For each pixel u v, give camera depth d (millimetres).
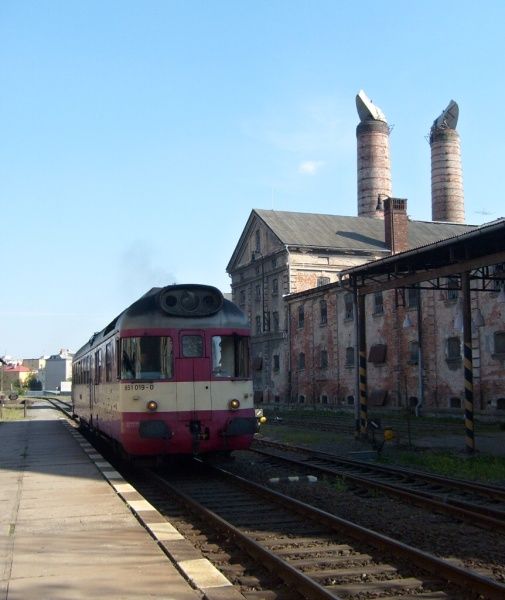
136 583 5891
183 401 13016
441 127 71750
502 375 29562
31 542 7375
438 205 71438
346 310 41156
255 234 55656
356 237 53875
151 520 8398
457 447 18625
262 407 48500
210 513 9273
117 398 13562
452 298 32438
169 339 13180
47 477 12320
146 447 12836
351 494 11680
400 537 8414
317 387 44219
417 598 6062
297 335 47312
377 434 21688
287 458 15953
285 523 9148
